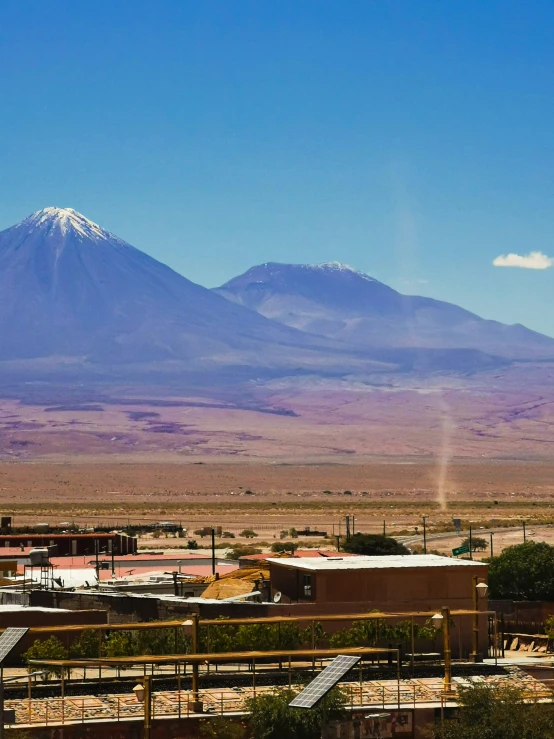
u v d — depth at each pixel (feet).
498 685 248.52
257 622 271.28
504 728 219.41
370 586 314.35
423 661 290.35
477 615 298.35
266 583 360.07
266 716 217.36
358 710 229.66
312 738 216.54
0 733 176.04
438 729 224.33
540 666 285.02
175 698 242.17
